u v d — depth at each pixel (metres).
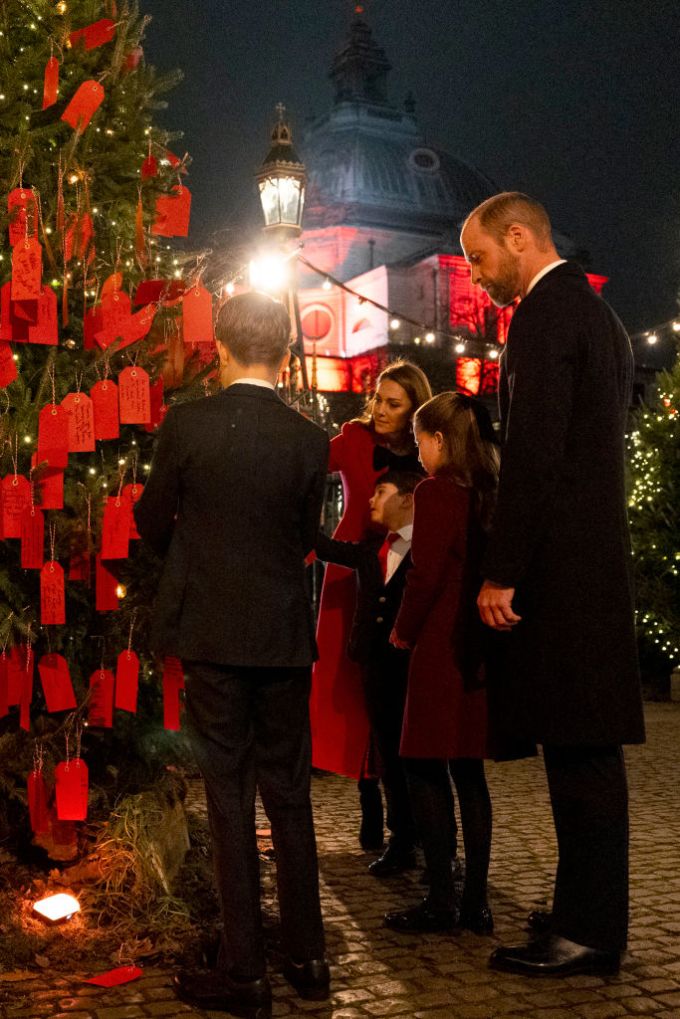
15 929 3.31
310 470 3.14
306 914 3.09
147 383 3.35
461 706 3.59
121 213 3.81
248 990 2.89
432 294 53.00
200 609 3.00
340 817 5.37
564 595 3.19
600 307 3.29
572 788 3.28
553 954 3.25
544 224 3.37
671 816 5.46
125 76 3.88
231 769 3.02
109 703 3.54
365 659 4.21
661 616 10.33
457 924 3.72
